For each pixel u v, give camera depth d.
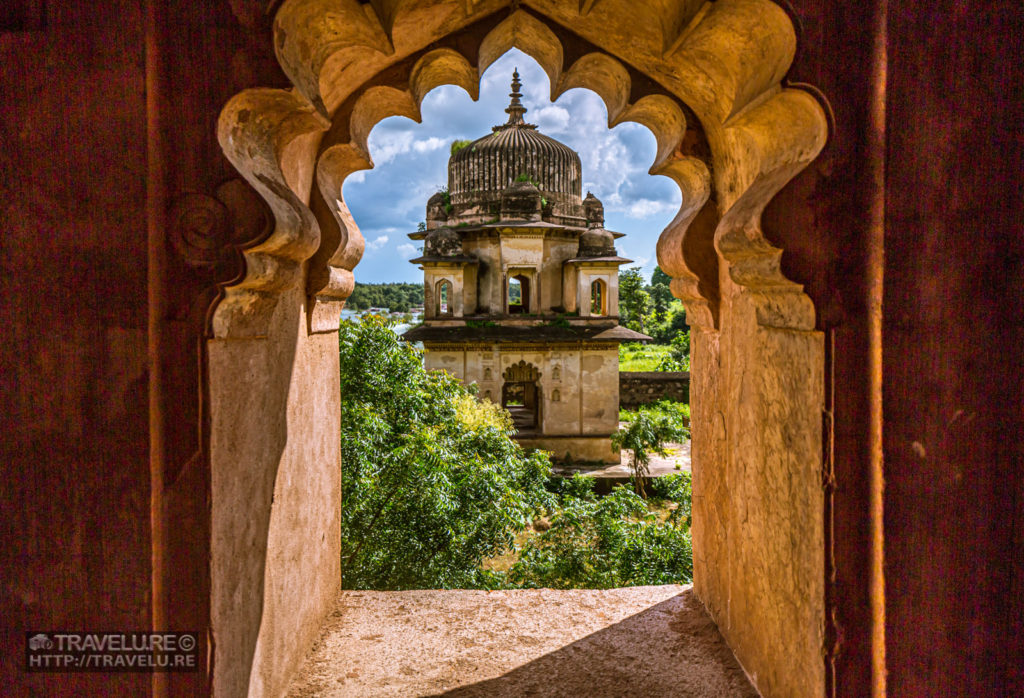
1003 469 1.97
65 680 1.82
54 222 1.81
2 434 1.80
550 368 19.55
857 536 1.99
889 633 1.99
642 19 2.57
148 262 1.82
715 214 3.15
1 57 1.78
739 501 2.93
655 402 29.62
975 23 1.95
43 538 1.81
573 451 19.59
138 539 1.82
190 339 1.83
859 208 1.98
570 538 9.21
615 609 3.71
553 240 20.72
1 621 1.80
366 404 8.78
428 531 8.34
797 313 2.13
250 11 1.83
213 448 1.88
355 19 2.16
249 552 2.22
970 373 1.98
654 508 16.19
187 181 1.83
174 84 1.82
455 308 19.86
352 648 3.22
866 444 1.99
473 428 10.73
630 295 50.62
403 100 3.10
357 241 3.33
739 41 2.26
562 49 3.04
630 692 2.82
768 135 2.37
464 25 2.92
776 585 2.46
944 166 1.97
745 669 2.88
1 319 1.80
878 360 1.99
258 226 1.84
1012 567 1.97
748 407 2.79
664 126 3.34
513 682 2.92
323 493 3.40
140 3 1.81
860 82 1.95
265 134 2.15
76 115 1.80
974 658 1.98
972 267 1.97
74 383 1.81
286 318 2.66
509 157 20.52
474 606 3.76
